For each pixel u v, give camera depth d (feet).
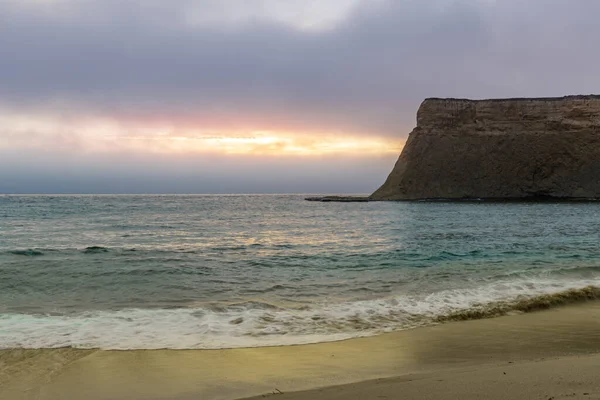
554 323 26.30
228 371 17.97
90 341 22.27
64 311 28.35
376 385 14.98
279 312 28.27
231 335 23.53
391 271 44.50
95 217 134.72
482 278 39.91
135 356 19.98
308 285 37.50
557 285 36.76
